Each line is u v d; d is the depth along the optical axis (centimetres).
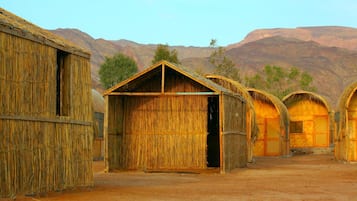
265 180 1986
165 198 1391
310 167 2778
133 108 2602
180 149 2558
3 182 1254
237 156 2627
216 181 1942
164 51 6309
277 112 4156
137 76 2417
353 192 1570
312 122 4772
